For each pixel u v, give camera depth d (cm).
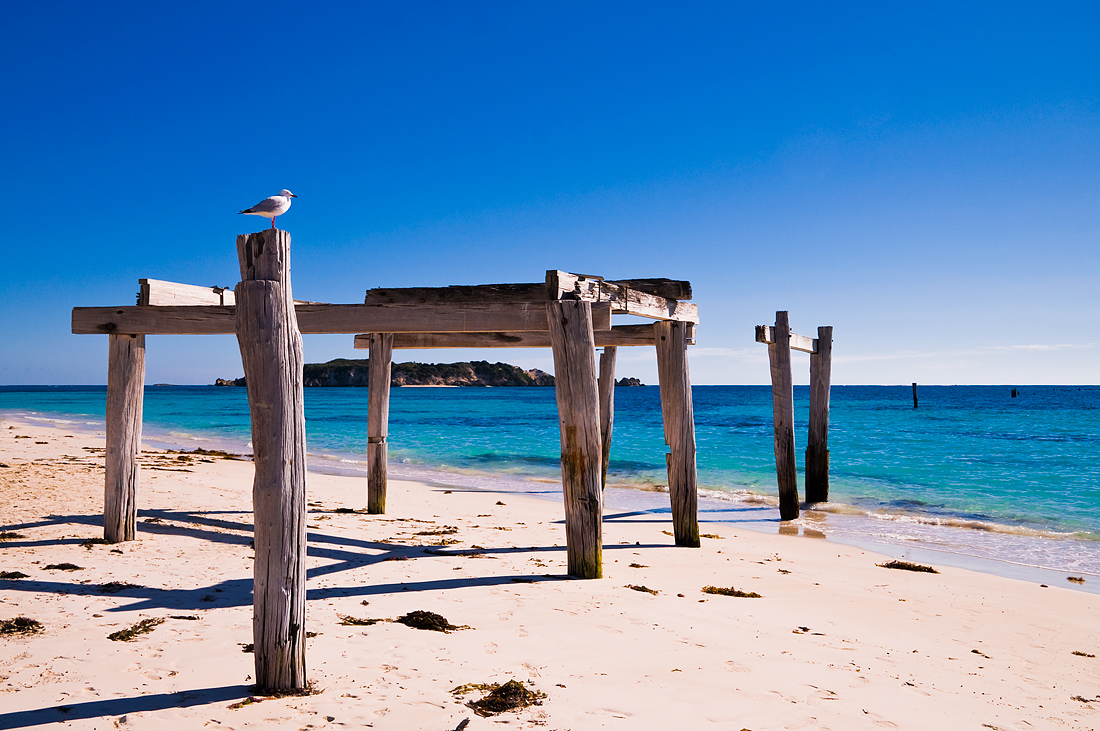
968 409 5334
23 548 679
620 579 663
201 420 4272
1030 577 812
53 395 11331
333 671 391
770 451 2362
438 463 2083
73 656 402
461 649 437
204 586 569
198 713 329
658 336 871
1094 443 2617
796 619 559
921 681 425
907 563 830
